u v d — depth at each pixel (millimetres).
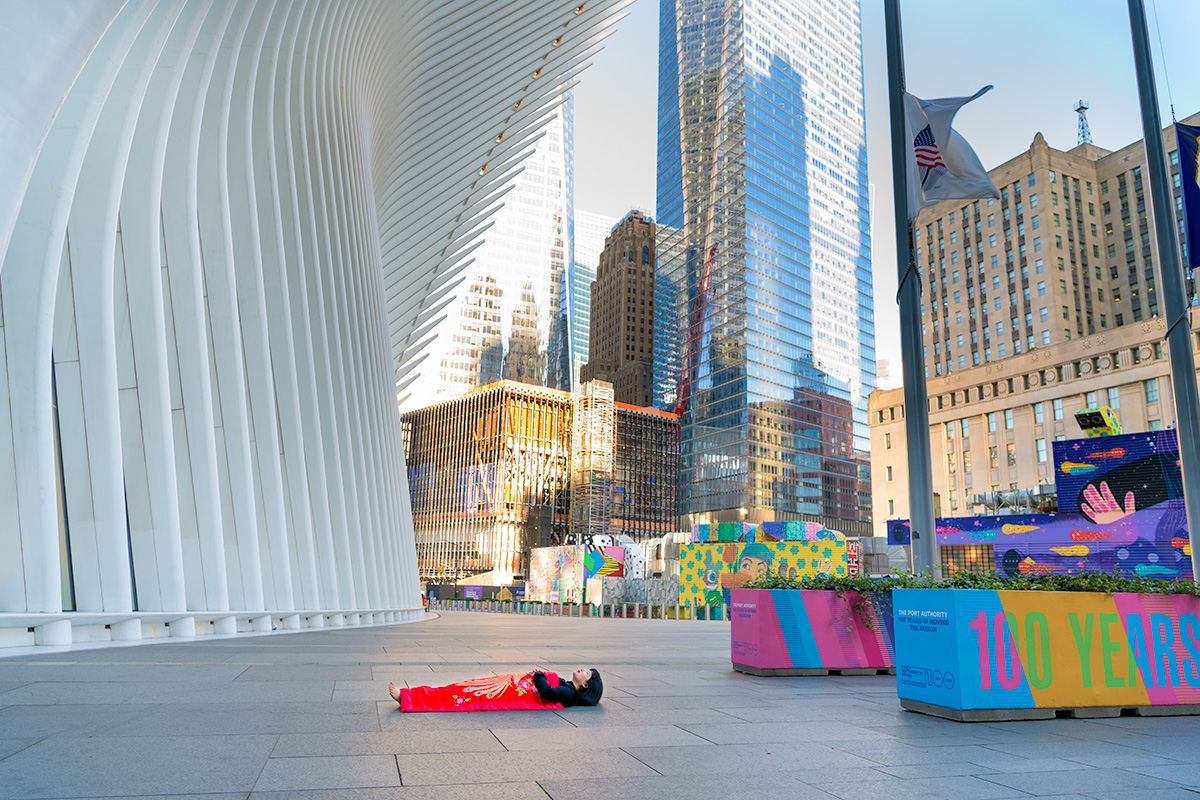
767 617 11969
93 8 6500
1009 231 109250
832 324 147875
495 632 22875
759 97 143125
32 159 6258
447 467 140250
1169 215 15719
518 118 48594
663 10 170625
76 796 4086
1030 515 42156
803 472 135625
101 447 13391
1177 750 6516
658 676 11312
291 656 12375
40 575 11523
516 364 162625
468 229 53719
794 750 6105
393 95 37094
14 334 11531
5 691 7578
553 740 6082
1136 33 16641
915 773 5422
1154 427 73625
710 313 143000
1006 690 7895
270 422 19875
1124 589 8703
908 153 13195
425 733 6156
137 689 8000
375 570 27953
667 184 162875
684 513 141000
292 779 4602
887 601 12586
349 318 28906
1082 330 103812
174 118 16828
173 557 14898
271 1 20703
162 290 16172
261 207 21609
